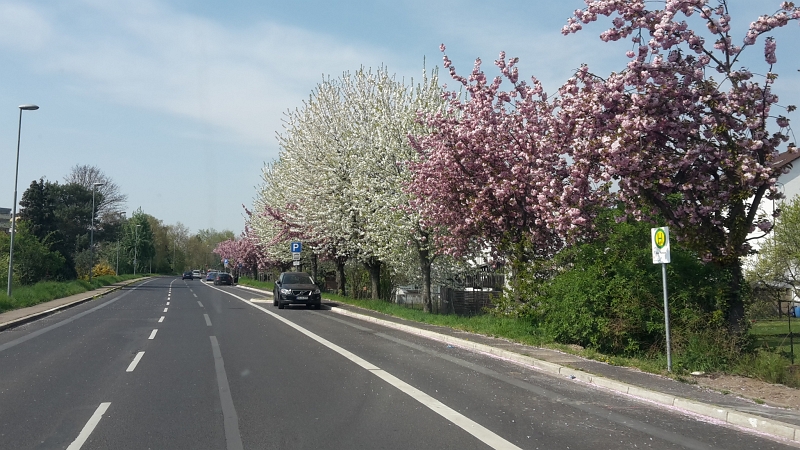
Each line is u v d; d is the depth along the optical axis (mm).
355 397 9297
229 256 97688
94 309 28594
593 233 15383
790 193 33562
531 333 16359
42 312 24766
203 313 26125
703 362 11953
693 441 7207
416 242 25625
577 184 14258
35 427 7566
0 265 39875
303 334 18078
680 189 12977
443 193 20078
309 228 36594
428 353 14305
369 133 30281
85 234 81562
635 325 13266
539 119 18031
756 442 7238
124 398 9211
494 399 9305
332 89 35219
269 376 11039
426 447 6742
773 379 11008
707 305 13312
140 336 17344
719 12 12477
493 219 19281
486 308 21906
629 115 12430
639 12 12797
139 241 119500
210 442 6922
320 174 33812
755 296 15148
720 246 12633
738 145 12312
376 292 32562
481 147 18938
